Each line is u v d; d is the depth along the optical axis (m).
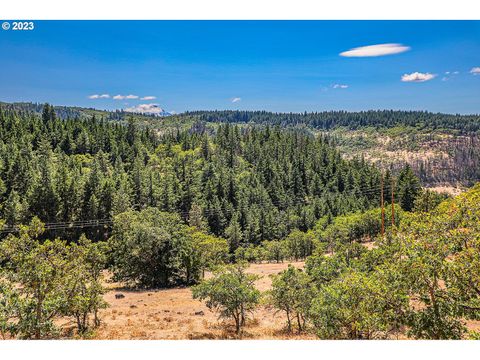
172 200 108.88
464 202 15.88
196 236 53.41
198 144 182.75
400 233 17.23
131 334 25.47
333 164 161.62
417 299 14.98
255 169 156.00
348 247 29.88
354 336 16.25
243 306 27.28
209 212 107.75
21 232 17.47
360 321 15.21
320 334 17.19
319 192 142.88
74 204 89.25
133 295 43.34
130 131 180.88
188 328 27.59
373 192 128.25
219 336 24.72
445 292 14.09
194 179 129.50
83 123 177.62
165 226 51.66
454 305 13.59
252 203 125.38
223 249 62.66
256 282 44.38
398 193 113.56
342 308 15.79
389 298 14.50
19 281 16.50
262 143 194.62
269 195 136.12
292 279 25.08
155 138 188.88
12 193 82.06
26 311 15.94
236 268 26.67
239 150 184.12
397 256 16.34
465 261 13.52
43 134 149.25
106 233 88.62
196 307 35.88
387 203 112.25
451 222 15.25
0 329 15.21
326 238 78.00
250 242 103.62
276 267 62.34
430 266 13.52
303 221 111.62
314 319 18.78
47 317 16.91
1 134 135.62
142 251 49.25
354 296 15.37
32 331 15.99
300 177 149.25
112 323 29.66
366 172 149.50
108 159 145.25
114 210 88.06
